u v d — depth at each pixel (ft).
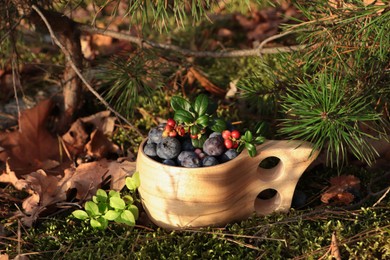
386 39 2.46
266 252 2.42
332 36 2.55
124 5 3.90
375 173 2.75
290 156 2.49
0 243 2.54
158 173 2.44
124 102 2.93
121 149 2.93
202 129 2.48
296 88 2.77
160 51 3.15
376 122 2.69
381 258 2.39
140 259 2.42
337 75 2.56
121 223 2.56
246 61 3.37
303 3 2.66
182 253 2.43
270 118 2.96
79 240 2.52
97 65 3.15
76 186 2.68
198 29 3.64
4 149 2.88
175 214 2.48
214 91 3.15
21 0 2.78
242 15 3.84
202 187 2.42
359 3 2.48
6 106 3.22
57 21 2.88
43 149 2.95
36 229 2.59
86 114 3.13
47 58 3.51
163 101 3.13
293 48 2.85
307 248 2.43
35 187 2.67
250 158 2.47
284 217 2.54
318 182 2.73
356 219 2.48
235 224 2.50
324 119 2.44
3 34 3.11
